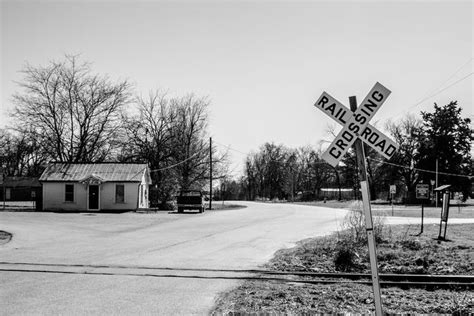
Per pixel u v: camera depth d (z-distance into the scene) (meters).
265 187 129.75
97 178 46.28
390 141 6.46
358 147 6.57
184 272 11.96
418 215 43.12
